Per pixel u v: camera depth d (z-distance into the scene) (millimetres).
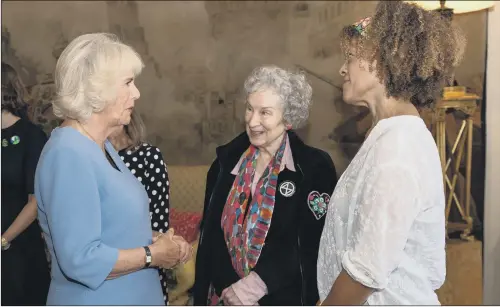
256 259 1686
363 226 1088
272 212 1696
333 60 3631
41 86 3822
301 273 1669
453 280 2971
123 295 1376
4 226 2166
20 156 2164
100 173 1307
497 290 2404
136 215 1381
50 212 1252
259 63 3762
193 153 3877
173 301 2576
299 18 3676
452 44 1170
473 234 3023
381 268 1056
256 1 3727
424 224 1137
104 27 3861
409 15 1153
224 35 3787
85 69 1295
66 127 1326
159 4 3816
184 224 2949
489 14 2434
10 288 2193
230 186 1820
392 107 1191
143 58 3861
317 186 1706
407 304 1151
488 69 2439
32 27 3844
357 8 3582
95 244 1277
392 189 1066
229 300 1667
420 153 1117
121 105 1350
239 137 1896
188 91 3852
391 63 1136
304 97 1733
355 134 3596
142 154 1845
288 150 1760
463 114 3045
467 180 3041
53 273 1391
